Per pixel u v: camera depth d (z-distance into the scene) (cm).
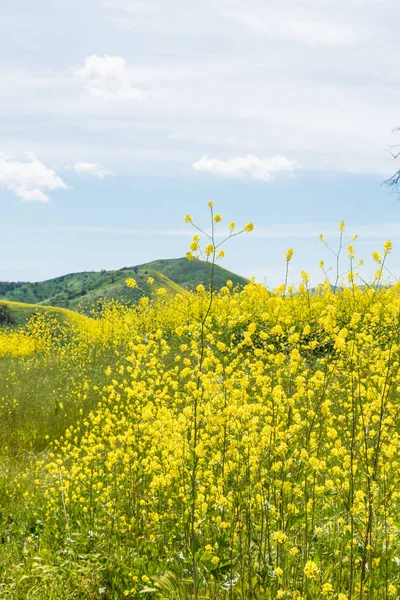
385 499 361
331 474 477
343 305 1084
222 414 401
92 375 1402
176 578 405
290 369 441
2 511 630
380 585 364
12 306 6200
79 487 610
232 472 411
